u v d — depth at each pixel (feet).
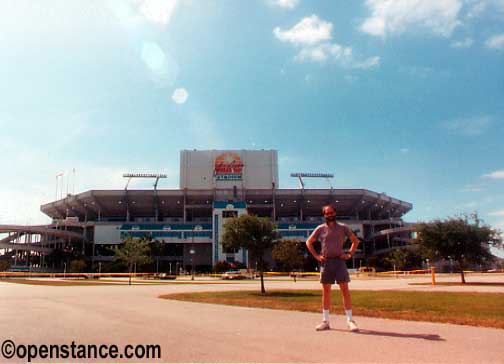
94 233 360.48
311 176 388.78
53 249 330.54
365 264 320.91
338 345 17.40
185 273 313.12
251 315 28.81
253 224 67.62
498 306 35.65
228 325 23.48
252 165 387.14
